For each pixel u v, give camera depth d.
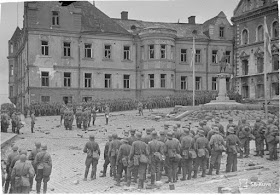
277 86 50.03
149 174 19.06
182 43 59.59
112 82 56.06
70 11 53.62
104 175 18.75
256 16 52.97
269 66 50.66
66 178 18.41
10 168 14.52
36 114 46.78
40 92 51.75
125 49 57.22
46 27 52.12
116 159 17.19
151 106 50.97
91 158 17.95
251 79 54.19
